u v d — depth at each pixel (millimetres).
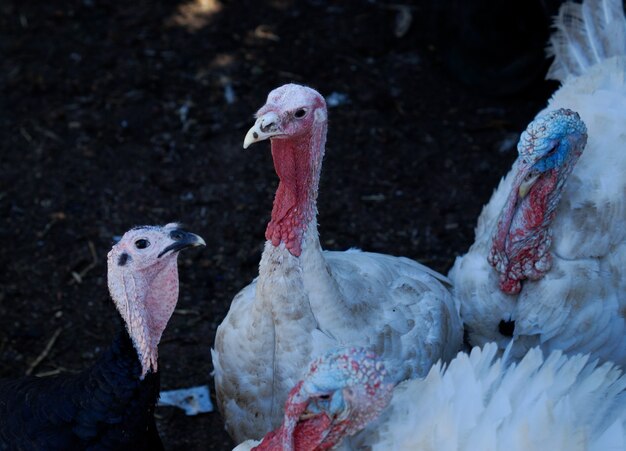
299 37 10703
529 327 5902
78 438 5305
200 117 9641
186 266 8148
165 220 8586
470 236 8477
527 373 5035
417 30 10773
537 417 4723
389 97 9906
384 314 5609
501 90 9875
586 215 5828
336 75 10180
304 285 5277
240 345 5504
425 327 5699
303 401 4594
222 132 9492
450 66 10141
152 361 5422
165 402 7047
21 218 8578
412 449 4797
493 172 9117
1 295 7848
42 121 9594
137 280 5262
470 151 9344
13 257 8203
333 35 10734
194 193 8844
